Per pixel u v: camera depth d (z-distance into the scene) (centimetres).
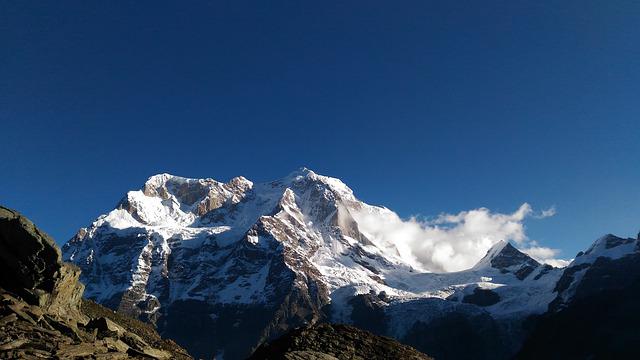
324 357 4244
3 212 4331
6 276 4166
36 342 3391
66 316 4316
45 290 4272
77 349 3516
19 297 4072
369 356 4562
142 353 4238
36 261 4259
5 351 3127
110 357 3631
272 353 4431
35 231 4366
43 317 3956
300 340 4500
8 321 3616
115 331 4366
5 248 4203
